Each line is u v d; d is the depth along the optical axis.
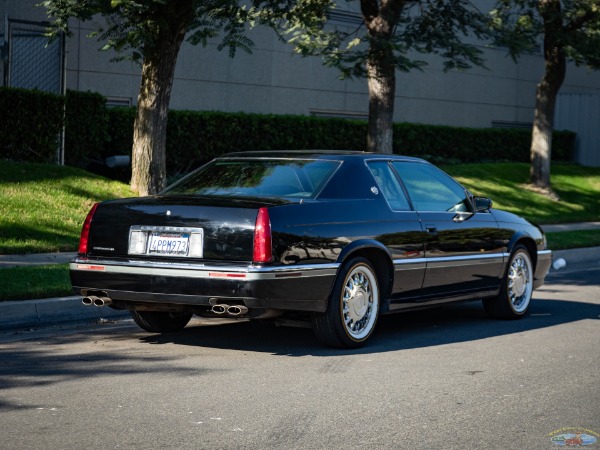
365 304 7.89
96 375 6.66
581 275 14.42
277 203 7.21
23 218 13.48
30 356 7.32
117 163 18.69
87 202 14.89
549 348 8.06
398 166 8.56
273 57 23.67
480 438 5.26
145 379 6.55
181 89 21.88
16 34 17.81
